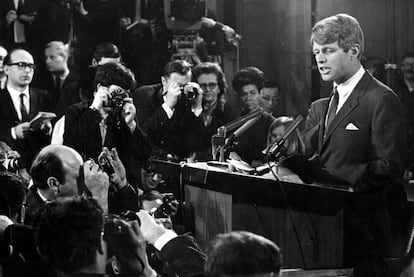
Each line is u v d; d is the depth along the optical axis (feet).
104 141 20.33
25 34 30.07
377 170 18.79
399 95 31.04
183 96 24.25
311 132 20.38
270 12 33.04
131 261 12.87
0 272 14.56
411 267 16.70
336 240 15.56
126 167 20.70
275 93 29.48
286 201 15.16
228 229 14.82
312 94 32.42
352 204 16.07
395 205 18.74
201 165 16.35
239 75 28.84
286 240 15.21
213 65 26.40
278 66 32.94
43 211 12.45
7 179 16.31
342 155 19.51
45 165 16.22
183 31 29.12
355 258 16.22
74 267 12.34
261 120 26.05
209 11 32.19
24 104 26.55
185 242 13.97
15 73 26.37
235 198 14.82
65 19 30.04
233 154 19.58
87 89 25.31
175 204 17.61
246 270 11.19
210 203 15.48
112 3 30.53
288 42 32.83
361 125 19.43
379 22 33.42
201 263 13.60
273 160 18.01
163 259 14.05
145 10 30.42
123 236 12.89
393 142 19.17
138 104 24.99
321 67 19.86
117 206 17.21
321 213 15.46
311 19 32.81
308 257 15.37
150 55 29.73
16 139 24.41
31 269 14.62
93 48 30.37
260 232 15.01
